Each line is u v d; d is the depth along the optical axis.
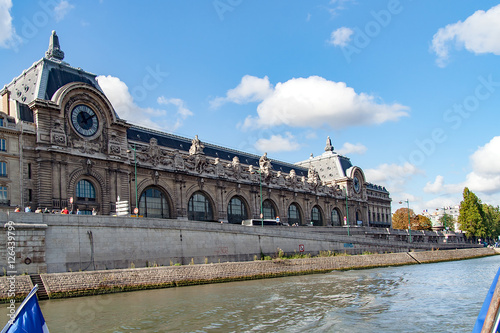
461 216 167.38
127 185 72.94
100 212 67.88
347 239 87.19
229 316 35.16
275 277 63.59
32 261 44.78
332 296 44.84
